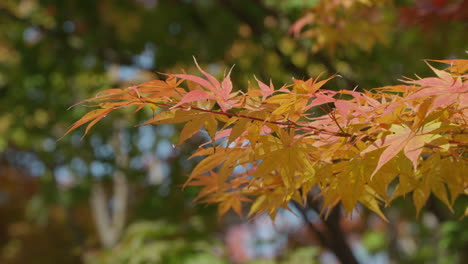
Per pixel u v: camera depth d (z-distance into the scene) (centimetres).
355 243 1291
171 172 631
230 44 607
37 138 758
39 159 869
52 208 1176
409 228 1020
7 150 1071
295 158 150
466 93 132
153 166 726
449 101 132
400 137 137
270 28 564
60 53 664
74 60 662
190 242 568
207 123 142
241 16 552
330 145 156
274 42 539
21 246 1312
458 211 446
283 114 152
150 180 722
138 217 641
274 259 744
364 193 182
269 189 193
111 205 1023
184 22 655
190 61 603
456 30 428
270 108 149
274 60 569
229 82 145
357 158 155
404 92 156
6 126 782
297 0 501
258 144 153
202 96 136
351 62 506
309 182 174
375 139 154
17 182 1302
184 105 148
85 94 669
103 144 659
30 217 1080
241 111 148
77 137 652
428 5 371
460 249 472
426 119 138
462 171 160
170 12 652
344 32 372
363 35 372
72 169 693
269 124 154
